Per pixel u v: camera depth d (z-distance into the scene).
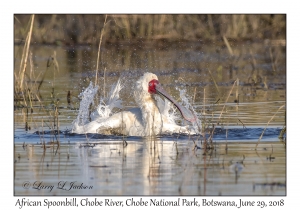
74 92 23.33
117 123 16.36
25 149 14.49
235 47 36.59
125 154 13.93
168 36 37.03
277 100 21.36
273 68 29.38
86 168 12.68
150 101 16.42
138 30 36.25
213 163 13.00
